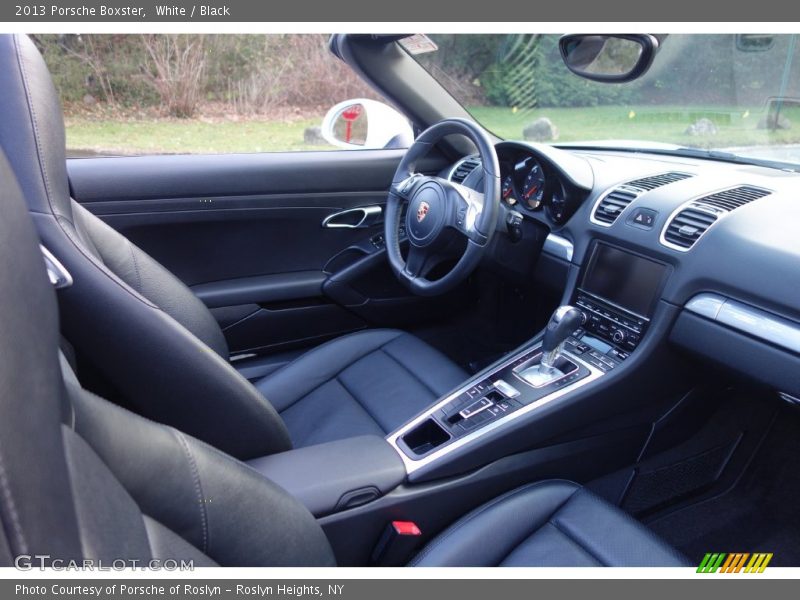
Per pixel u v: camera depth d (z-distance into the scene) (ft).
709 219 4.44
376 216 6.89
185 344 3.07
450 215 5.00
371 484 3.60
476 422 4.22
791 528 5.02
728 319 4.15
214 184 6.03
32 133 2.65
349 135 7.00
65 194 2.85
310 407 4.99
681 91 5.99
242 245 6.34
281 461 3.57
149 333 2.96
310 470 3.53
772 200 4.47
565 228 5.49
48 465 1.31
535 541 3.59
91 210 5.66
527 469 4.34
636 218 4.84
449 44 6.48
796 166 5.34
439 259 5.32
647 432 4.97
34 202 2.69
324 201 6.56
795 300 3.83
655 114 6.32
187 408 3.21
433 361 5.23
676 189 4.90
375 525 3.68
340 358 5.37
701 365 4.83
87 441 1.73
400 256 5.60
